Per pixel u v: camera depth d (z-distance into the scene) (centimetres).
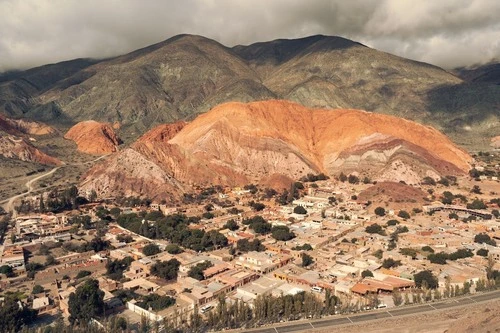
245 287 15338
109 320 12606
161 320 12875
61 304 14025
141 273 16650
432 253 17838
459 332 11606
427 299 13850
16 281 16188
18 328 12631
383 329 12306
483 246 18450
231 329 12431
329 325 12550
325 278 15725
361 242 19625
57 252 19075
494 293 14238
